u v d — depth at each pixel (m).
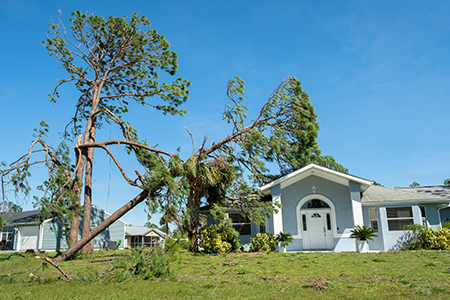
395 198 18.39
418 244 17.03
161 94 23.08
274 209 17.86
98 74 23.50
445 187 19.80
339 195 18.61
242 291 6.59
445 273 8.09
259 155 20.92
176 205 15.98
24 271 10.27
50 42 22.41
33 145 18.52
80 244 16.45
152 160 19.27
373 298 5.60
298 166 22.64
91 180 22.05
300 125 21.88
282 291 6.46
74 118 25.11
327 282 6.98
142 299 6.20
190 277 8.51
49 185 18.02
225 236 17.97
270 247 17.34
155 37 23.11
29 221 32.62
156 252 8.82
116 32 22.97
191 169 16.70
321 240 18.61
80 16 22.56
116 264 9.74
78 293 6.94
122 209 17.06
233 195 18.98
